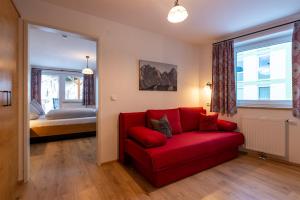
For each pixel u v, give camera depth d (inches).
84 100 263.9
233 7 85.0
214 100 132.9
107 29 99.4
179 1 79.4
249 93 120.3
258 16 94.9
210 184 76.9
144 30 114.9
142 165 82.8
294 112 94.0
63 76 253.1
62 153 118.7
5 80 56.2
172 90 131.3
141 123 104.9
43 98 243.9
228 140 101.2
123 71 106.2
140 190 72.0
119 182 78.5
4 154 54.7
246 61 121.9
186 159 80.2
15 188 69.3
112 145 102.9
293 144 96.5
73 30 88.1
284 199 65.6
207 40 136.0
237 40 118.6
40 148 130.0
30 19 77.1
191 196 67.8
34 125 143.0
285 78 103.0
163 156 72.2
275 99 106.8
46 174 86.0
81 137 165.2
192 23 104.3
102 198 66.3
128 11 89.8
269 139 102.9
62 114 161.6
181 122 120.0
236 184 76.8
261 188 73.3
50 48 153.6
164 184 75.3
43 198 65.8
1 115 51.9
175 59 133.2
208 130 117.3
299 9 87.3
